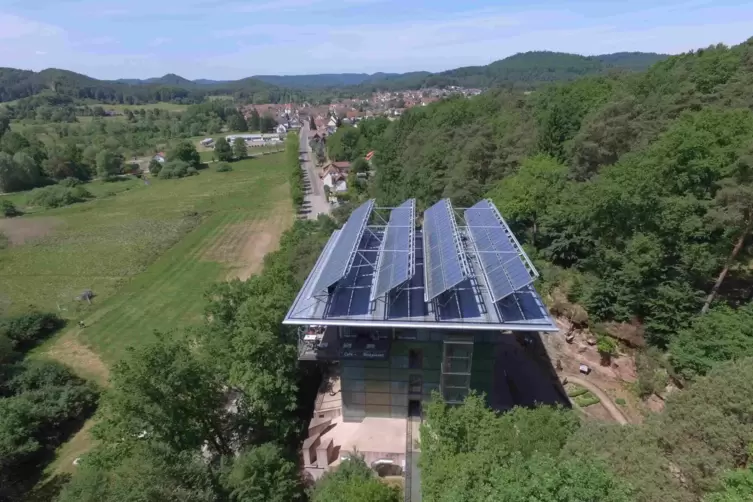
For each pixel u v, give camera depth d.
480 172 82.12
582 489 17.50
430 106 185.75
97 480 27.08
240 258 99.38
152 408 33.06
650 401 42.78
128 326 73.12
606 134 63.50
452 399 38.44
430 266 40.66
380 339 39.28
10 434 45.34
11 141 197.38
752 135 45.00
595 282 48.03
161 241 111.75
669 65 106.12
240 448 38.84
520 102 140.75
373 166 154.62
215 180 183.75
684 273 43.81
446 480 24.03
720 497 19.92
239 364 40.75
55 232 122.38
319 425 41.25
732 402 24.14
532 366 48.59
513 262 39.00
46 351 67.38
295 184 144.50
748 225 40.22
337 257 42.56
